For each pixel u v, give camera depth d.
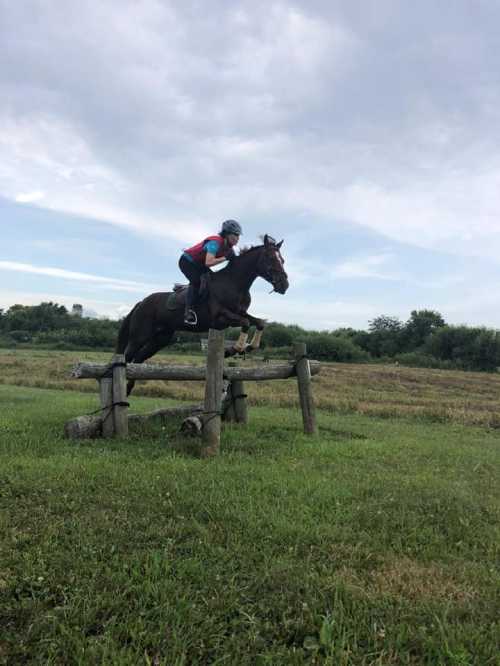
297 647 2.65
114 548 3.54
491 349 57.59
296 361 8.70
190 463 5.96
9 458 5.80
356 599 3.05
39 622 2.72
